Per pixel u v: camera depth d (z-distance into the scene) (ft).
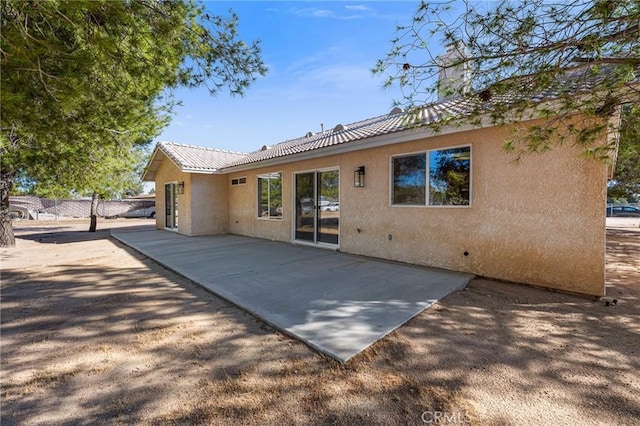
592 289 15.92
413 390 8.29
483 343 10.89
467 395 8.06
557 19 9.15
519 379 8.75
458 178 20.68
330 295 15.97
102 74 11.28
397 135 22.31
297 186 33.83
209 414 7.45
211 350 10.55
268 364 9.64
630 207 112.78
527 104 11.52
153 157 48.83
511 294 16.33
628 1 7.92
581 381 8.64
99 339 11.46
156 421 7.24
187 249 30.83
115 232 48.16
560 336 11.42
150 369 9.43
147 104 16.70
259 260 24.98
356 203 27.02
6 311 14.42
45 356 10.26
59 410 7.66
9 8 7.68
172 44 11.76
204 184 43.29
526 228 17.88
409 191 23.40
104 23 9.47
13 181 35.88
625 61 9.12
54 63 8.93
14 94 8.09
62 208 92.79
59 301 15.78
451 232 21.06
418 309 13.92
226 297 15.75
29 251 31.91
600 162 14.52
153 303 15.37
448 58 11.26
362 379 8.80
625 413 7.38
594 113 11.03
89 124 12.18
